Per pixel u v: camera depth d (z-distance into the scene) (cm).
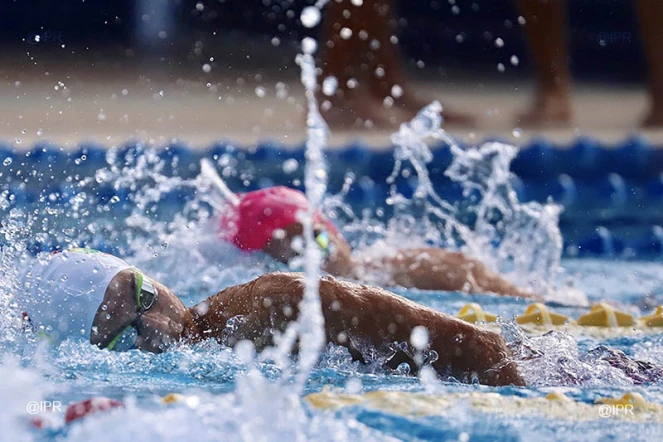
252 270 1404
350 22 2912
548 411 712
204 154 2441
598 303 1332
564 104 2922
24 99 3359
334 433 612
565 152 2453
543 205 2236
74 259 917
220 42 4825
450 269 1427
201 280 1357
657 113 2822
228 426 593
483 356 837
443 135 2264
